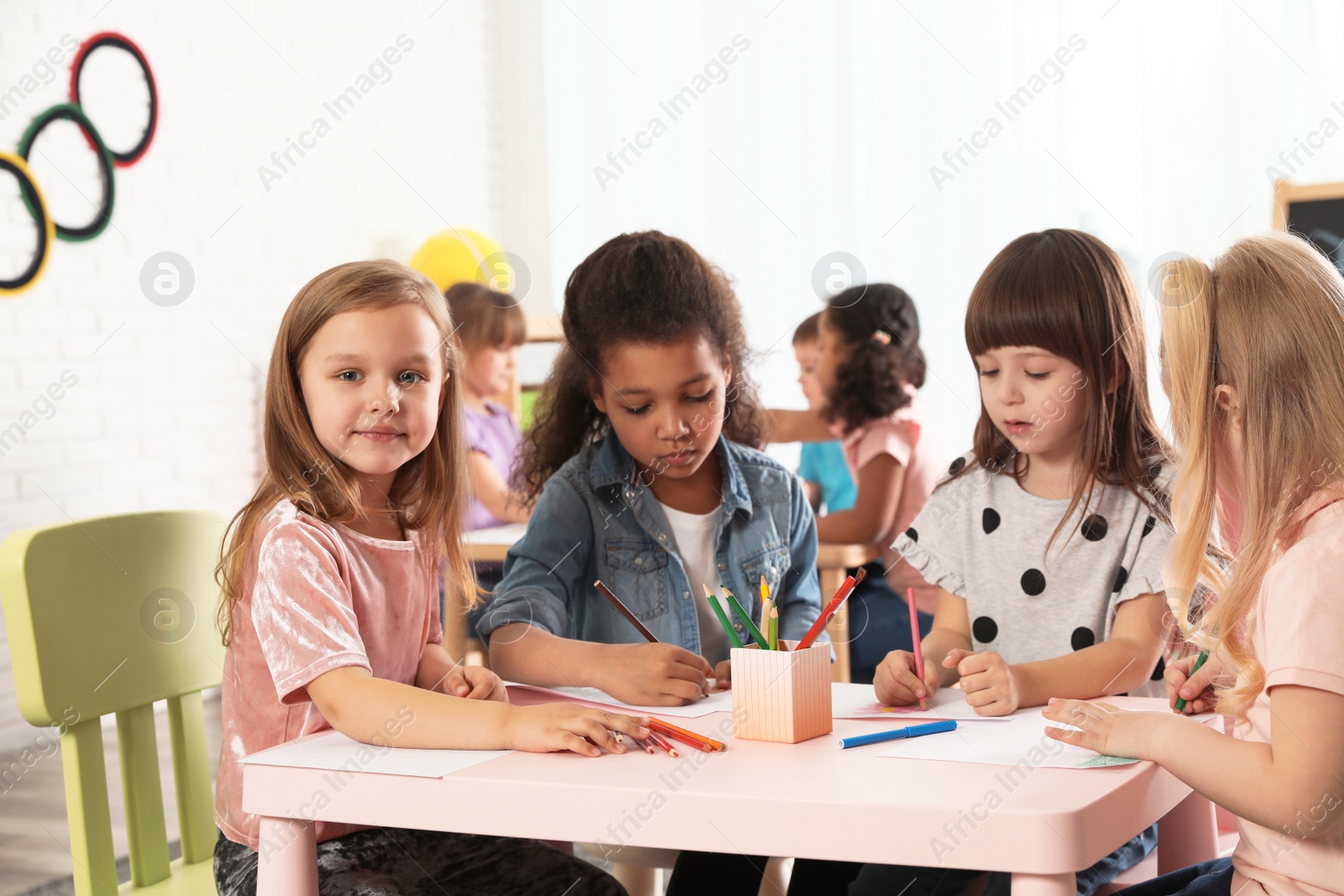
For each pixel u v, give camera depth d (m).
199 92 3.21
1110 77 3.16
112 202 2.96
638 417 1.29
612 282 1.30
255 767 0.81
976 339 1.19
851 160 3.55
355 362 1.03
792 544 1.42
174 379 3.14
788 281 3.67
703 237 3.81
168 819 2.03
